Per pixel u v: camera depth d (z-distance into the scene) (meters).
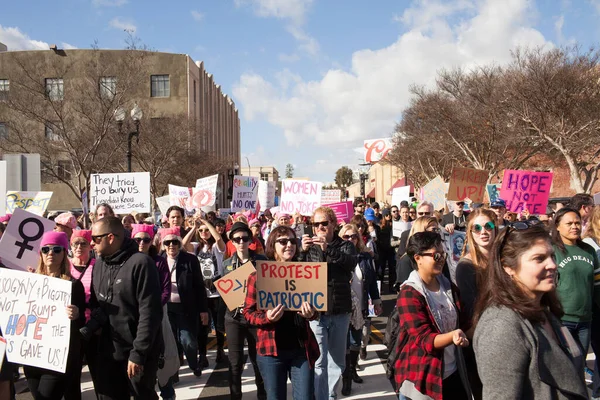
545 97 23.27
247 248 6.11
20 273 4.57
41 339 4.43
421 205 8.22
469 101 29.64
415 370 3.60
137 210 12.16
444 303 3.77
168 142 36.31
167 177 40.25
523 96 23.72
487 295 2.54
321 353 5.09
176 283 6.64
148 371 4.38
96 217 8.05
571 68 23.28
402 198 16.48
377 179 79.12
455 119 30.30
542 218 11.21
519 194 9.59
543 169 36.97
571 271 4.93
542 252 2.43
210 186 12.92
